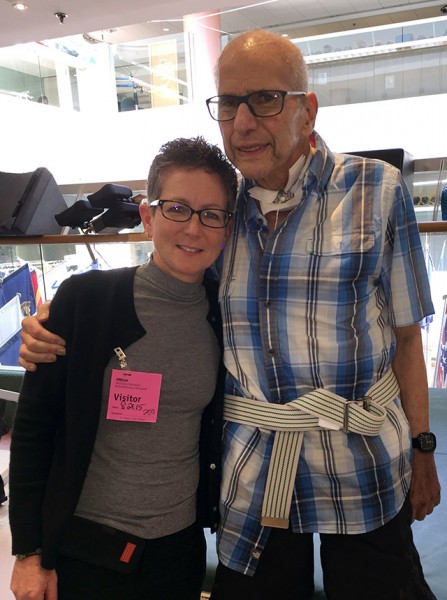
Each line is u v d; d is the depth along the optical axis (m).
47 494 1.10
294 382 1.08
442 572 1.51
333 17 7.75
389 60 6.04
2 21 3.58
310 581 1.20
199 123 7.07
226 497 1.16
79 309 1.10
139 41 7.32
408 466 1.18
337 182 1.11
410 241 1.12
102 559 1.06
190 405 1.12
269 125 1.04
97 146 7.60
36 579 1.06
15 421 1.13
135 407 1.08
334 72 6.26
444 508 1.80
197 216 1.05
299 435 1.09
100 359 1.08
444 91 5.90
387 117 6.10
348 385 1.08
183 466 1.14
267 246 1.11
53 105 7.24
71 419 1.07
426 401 1.21
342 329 1.07
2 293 2.49
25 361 1.11
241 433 1.13
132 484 1.08
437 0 7.46
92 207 2.13
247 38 1.05
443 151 5.92
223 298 1.16
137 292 1.12
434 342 2.77
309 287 1.08
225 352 1.15
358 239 1.07
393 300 1.14
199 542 1.21
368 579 1.11
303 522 1.12
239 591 1.15
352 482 1.09
